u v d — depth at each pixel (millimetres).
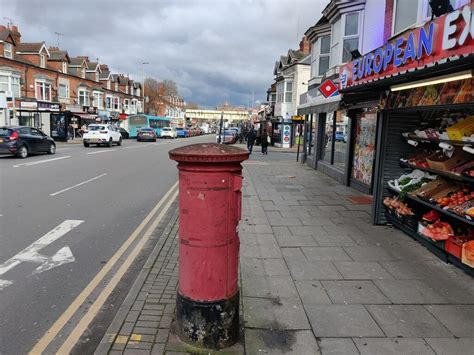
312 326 3428
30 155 19016
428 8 8188
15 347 3176
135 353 2984
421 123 6445
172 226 6812
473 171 4852
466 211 4633
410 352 3055
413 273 4645
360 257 5180
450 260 4922
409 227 5961
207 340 3064
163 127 58562
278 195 9797
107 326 3533
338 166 13219
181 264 3109
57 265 4973
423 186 5883
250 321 3502
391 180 6676
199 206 2945
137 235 6320
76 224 6863
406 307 3795
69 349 3162
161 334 3246
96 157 19375
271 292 4109
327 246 5637
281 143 35094
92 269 4871
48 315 3715
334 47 15266
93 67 50562
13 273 4680
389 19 10227
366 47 12242
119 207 8344
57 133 33312
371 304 3854
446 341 3213
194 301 3037
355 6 13273
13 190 9719
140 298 3912
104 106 52969
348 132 11305
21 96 34188
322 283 4352
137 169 15141
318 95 13156
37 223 6840
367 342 3191
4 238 5953
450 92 4461
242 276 4523
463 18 3453
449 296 4039
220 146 3072
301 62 33188
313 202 8891
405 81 4801
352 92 6914
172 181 12367
